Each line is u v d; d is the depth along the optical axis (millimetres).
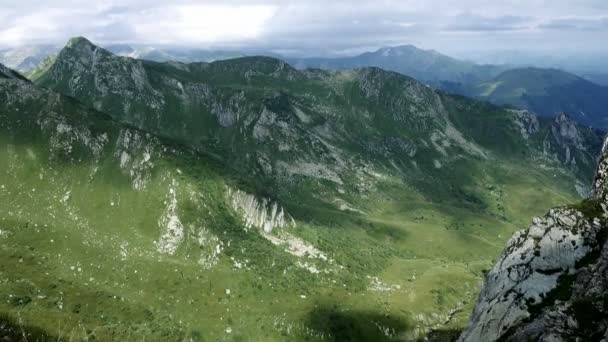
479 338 115812
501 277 121625
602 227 115938
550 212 123688
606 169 125875
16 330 157250
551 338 96438
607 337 90312
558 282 111562
